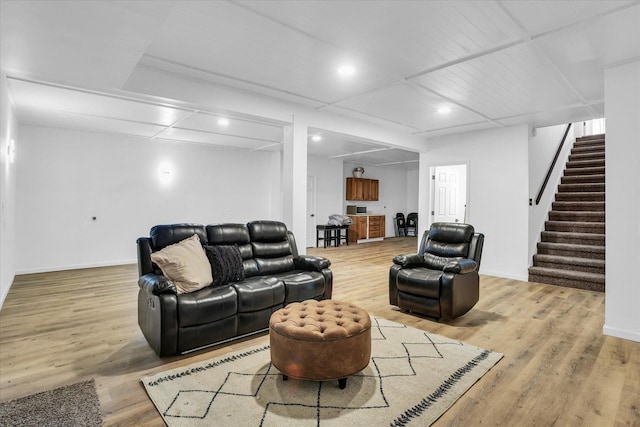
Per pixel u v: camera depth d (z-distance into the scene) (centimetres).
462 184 730
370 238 1083
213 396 203
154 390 208
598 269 474
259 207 809
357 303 403
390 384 218
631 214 290
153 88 319
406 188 1284
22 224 534
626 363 249
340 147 764
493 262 560
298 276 344
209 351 268
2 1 175
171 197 682
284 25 244
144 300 279
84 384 216
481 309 379
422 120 509
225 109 365
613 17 229
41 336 293
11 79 332
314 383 219
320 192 938
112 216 615
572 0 211
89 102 408
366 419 182
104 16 192
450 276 330
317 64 311
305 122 439
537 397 205
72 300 399
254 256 367
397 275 370
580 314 361
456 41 266
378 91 381
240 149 773
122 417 183
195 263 293
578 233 536
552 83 352
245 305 290
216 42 270
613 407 196
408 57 294
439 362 248
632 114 290
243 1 215
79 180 582
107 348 270
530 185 533
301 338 205
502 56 291
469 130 580
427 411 190
